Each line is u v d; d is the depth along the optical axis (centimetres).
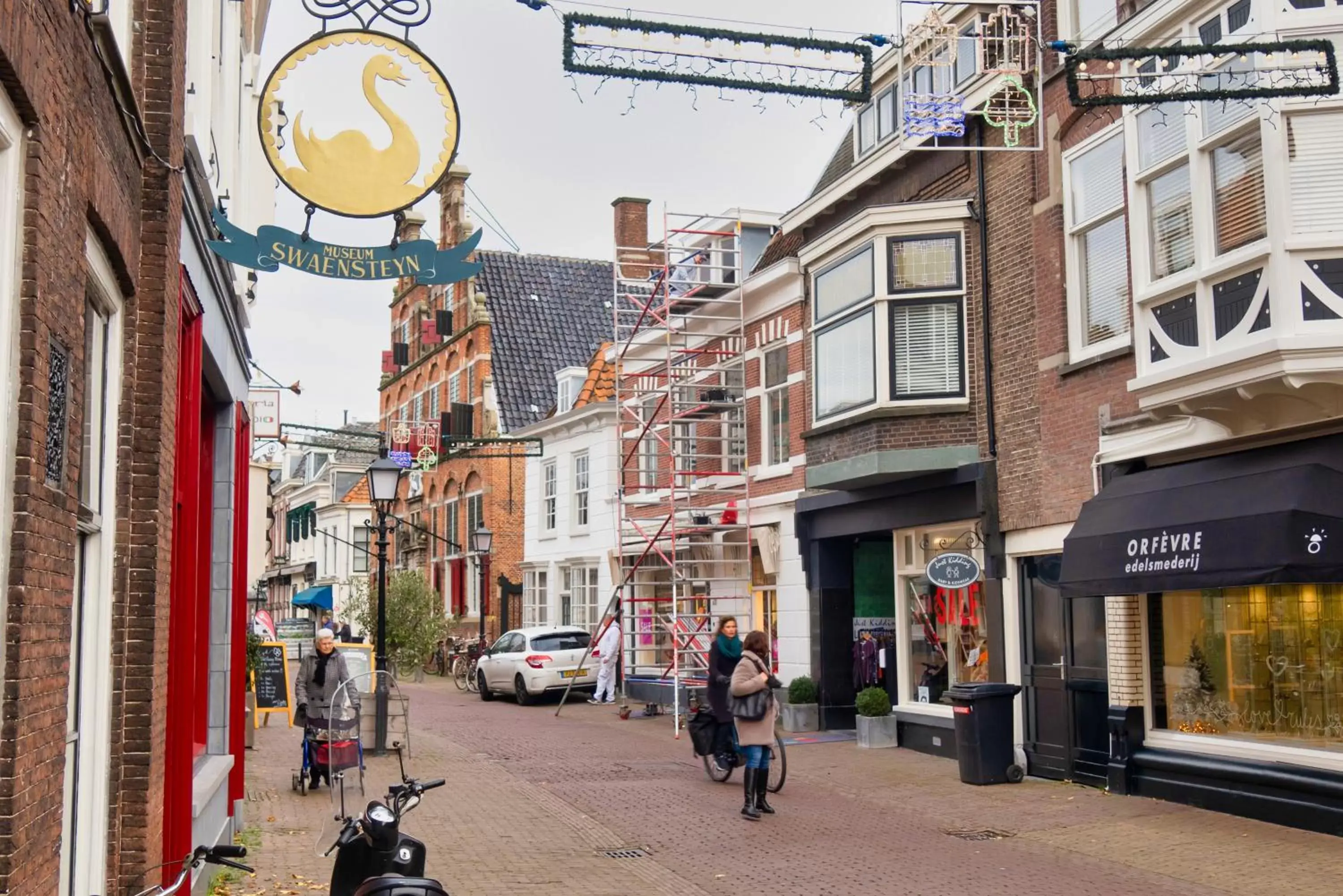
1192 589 1075
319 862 988
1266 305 1004
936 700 1645
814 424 1756
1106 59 812
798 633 1948
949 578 1452
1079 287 1365
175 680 789
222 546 1069
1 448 396
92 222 534
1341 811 1014
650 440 2616
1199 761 1166
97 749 593
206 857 486
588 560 2884
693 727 1434
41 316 420
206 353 925
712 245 2322
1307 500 991
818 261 1766
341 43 639
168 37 686
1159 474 1207
